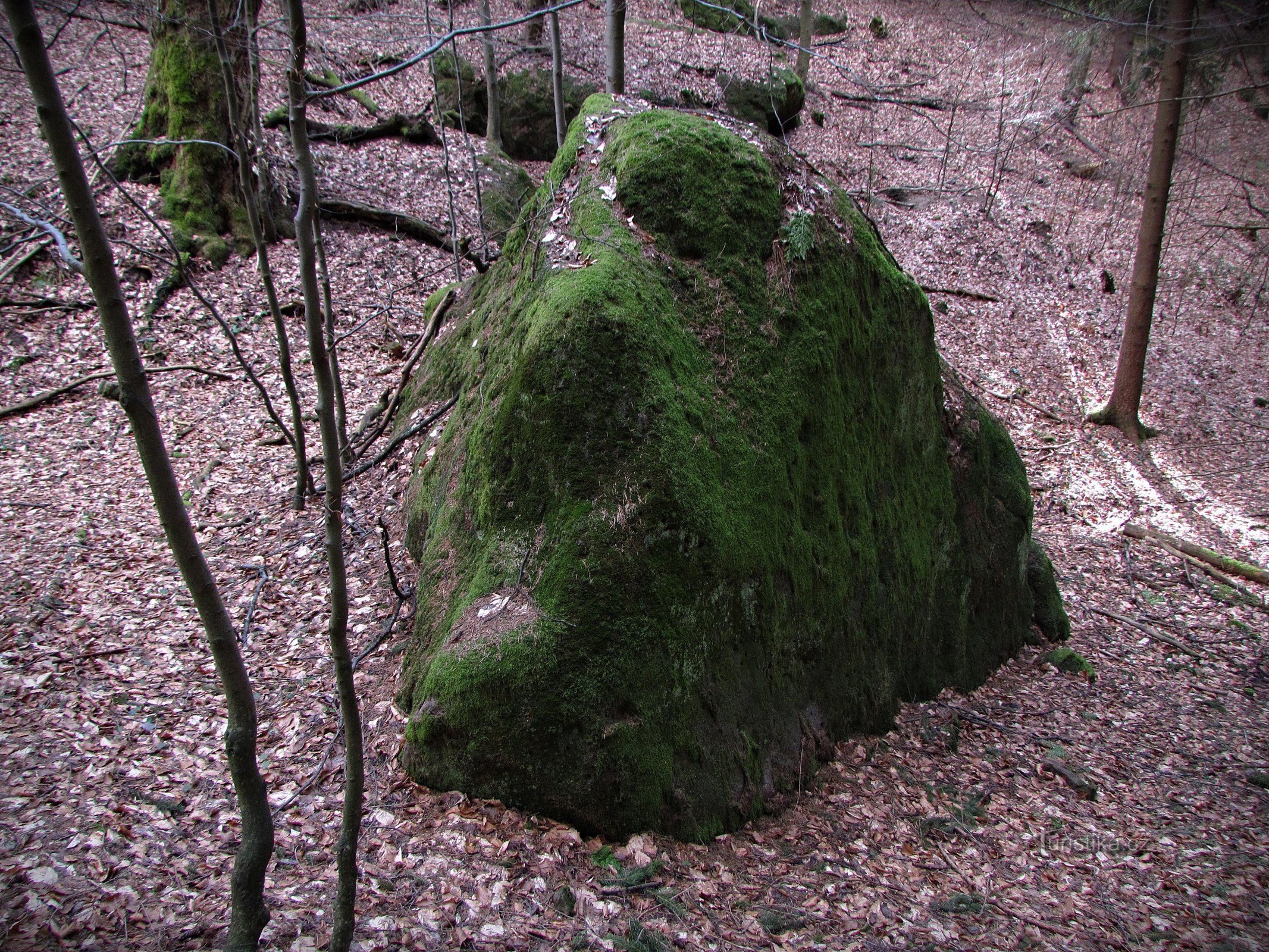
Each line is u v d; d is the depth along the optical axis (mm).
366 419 8297
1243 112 17125
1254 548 10914
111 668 4910
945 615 6883
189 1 11141
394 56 17281
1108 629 8977
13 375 8984
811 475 5387
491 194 14750
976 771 5727
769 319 5215
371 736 4441
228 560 6258
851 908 4020
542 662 4055
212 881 3365
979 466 7473
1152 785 6074
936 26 27859
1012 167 21781
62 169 1993
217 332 10250
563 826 4012
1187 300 18031
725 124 5684
